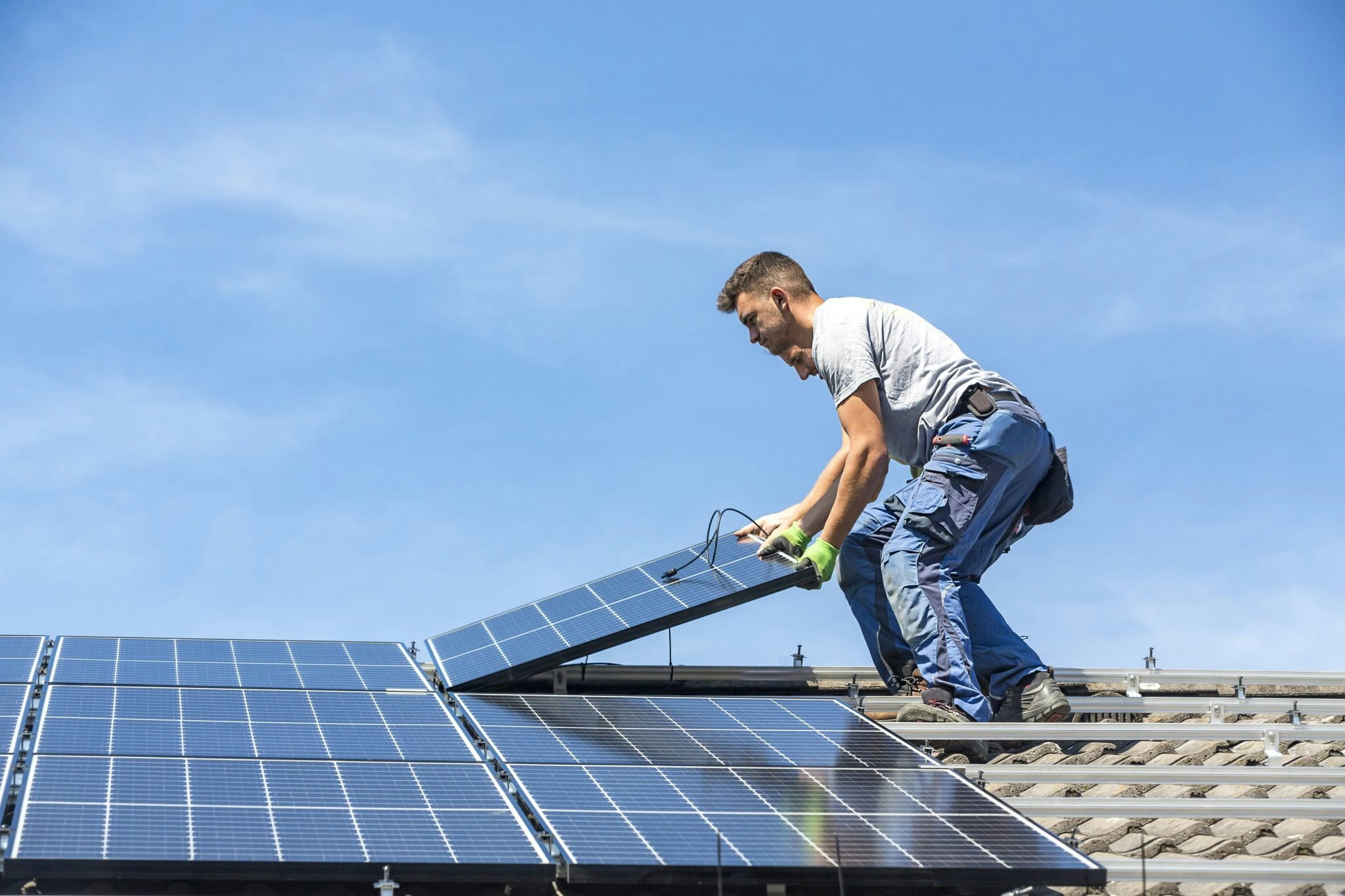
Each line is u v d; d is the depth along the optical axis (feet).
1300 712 43.14
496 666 41.16
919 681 43.93
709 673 46.32
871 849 27.25
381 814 27.78
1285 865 28.07
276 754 31.32
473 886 28.76
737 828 28.07
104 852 24.67
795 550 44.06
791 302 43.55
